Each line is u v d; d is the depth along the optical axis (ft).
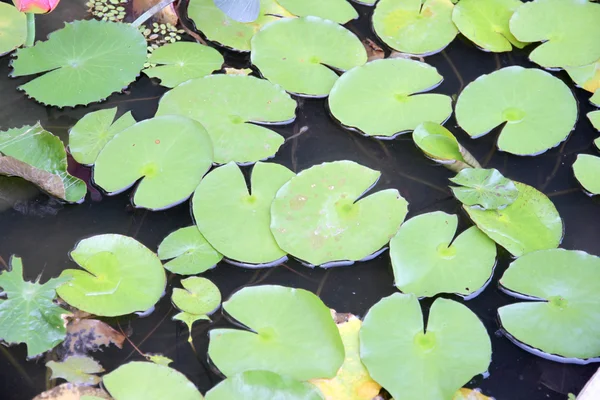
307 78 10.76
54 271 9.98
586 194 10.40
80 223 10.14
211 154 10.29
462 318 9.78
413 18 11.15
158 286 9.89
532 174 10.48
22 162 10.02
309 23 10.99
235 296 9.82
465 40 11.12
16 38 10.81
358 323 9.82
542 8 11.10
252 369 9.59
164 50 10.89
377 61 10.80
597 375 9.60
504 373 9.77
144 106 10.65
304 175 10.21
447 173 10.46
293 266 10.04
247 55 10.94
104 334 9.78
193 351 9.75
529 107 10.62
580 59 10.89
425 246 10.02
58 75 10.64
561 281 9.92
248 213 10.11
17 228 10.12
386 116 10.59
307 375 9.58
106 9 11.11
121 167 10.23
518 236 10.07
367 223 10.08
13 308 9.71
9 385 9.63
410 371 9.61
